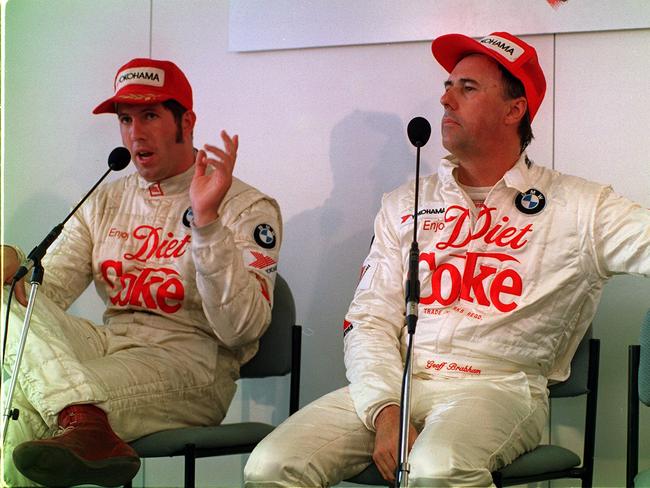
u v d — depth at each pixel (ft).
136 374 8.19
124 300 8.98
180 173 9.22
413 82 10.23
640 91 9.59
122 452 7.34
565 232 7.77
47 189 11.42
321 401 7.79
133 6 11.18
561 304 7.81
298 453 7.14
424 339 7.86
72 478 7.07
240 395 10.75
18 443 7.61
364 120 10.39
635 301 9.59
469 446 6.82
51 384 7.56
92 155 11.30
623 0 9.55
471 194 8.29
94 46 11.32
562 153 9.77
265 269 8.63
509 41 8.35
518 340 7.74
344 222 10.45
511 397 7.47
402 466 6.13
